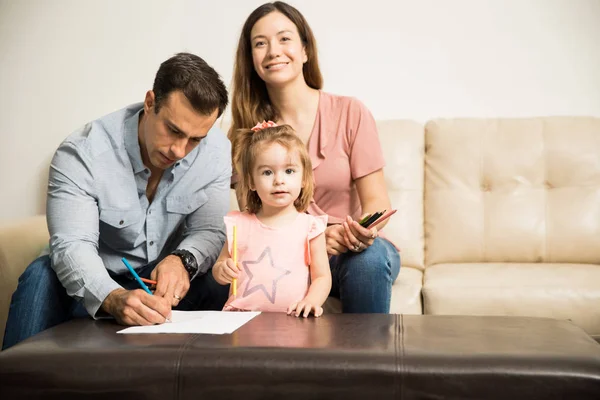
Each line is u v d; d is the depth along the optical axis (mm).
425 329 1335
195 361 1169
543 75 2799
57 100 2979
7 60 2996
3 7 2988
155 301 1450
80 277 1542
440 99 2846
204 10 2918
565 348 1184
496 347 1189
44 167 2986
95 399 1168
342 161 2074
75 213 1660
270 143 1735
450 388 1118
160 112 1583
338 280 1861
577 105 2789
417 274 2303
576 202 2465
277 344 1209
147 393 1161
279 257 1744
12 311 1648
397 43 2855
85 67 2969
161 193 1813
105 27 2957
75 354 1197
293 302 1669
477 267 2309
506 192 2514
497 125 2600
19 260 2043
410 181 2559
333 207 2100
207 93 1553
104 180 1714
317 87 2201
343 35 2873
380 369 1134
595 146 2512
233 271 1668
